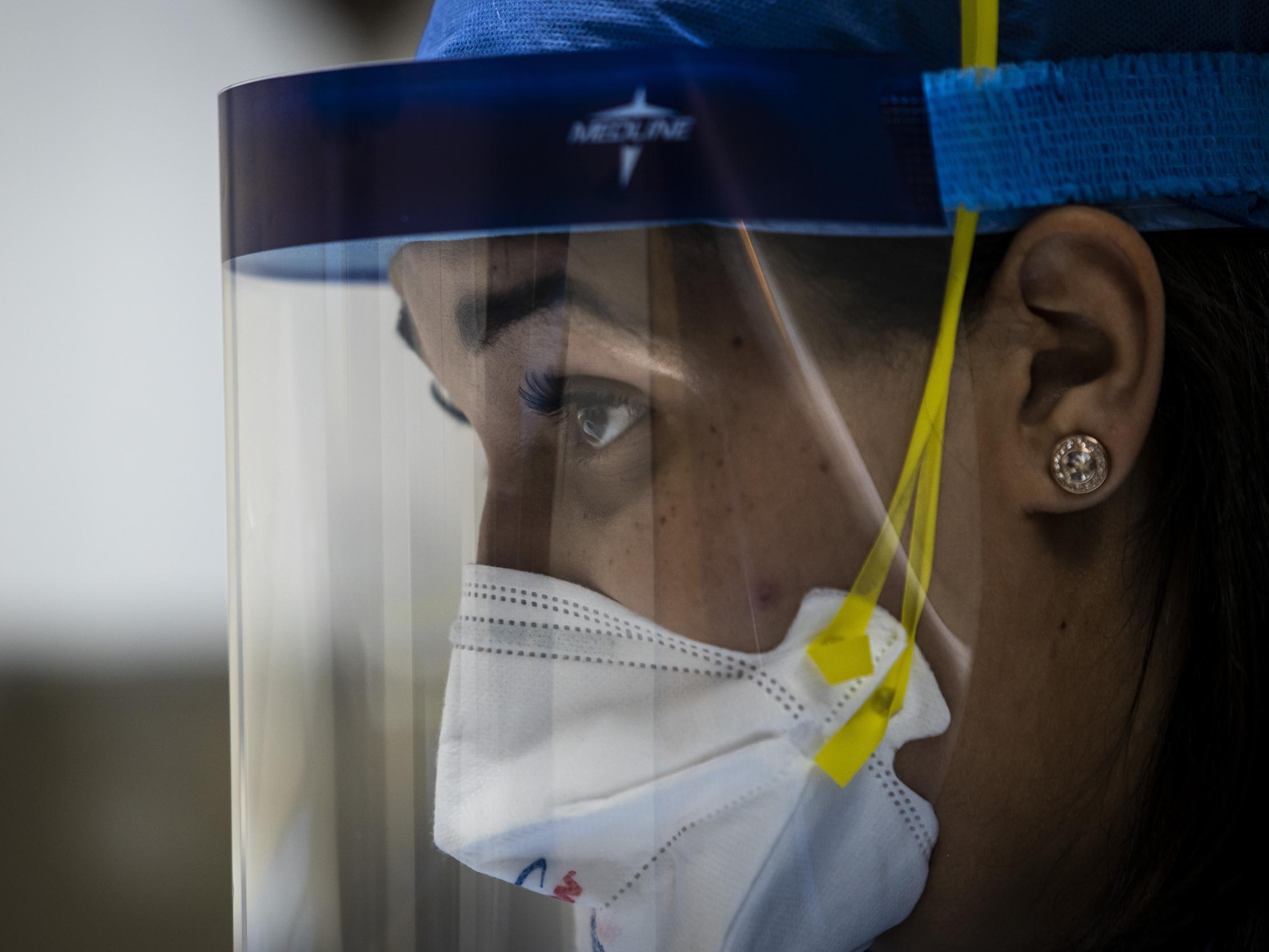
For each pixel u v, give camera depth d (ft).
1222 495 2.83
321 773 2.98
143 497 11.88
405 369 2.82
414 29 10.02
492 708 2.81
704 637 2.74
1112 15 2.62
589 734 2.78
